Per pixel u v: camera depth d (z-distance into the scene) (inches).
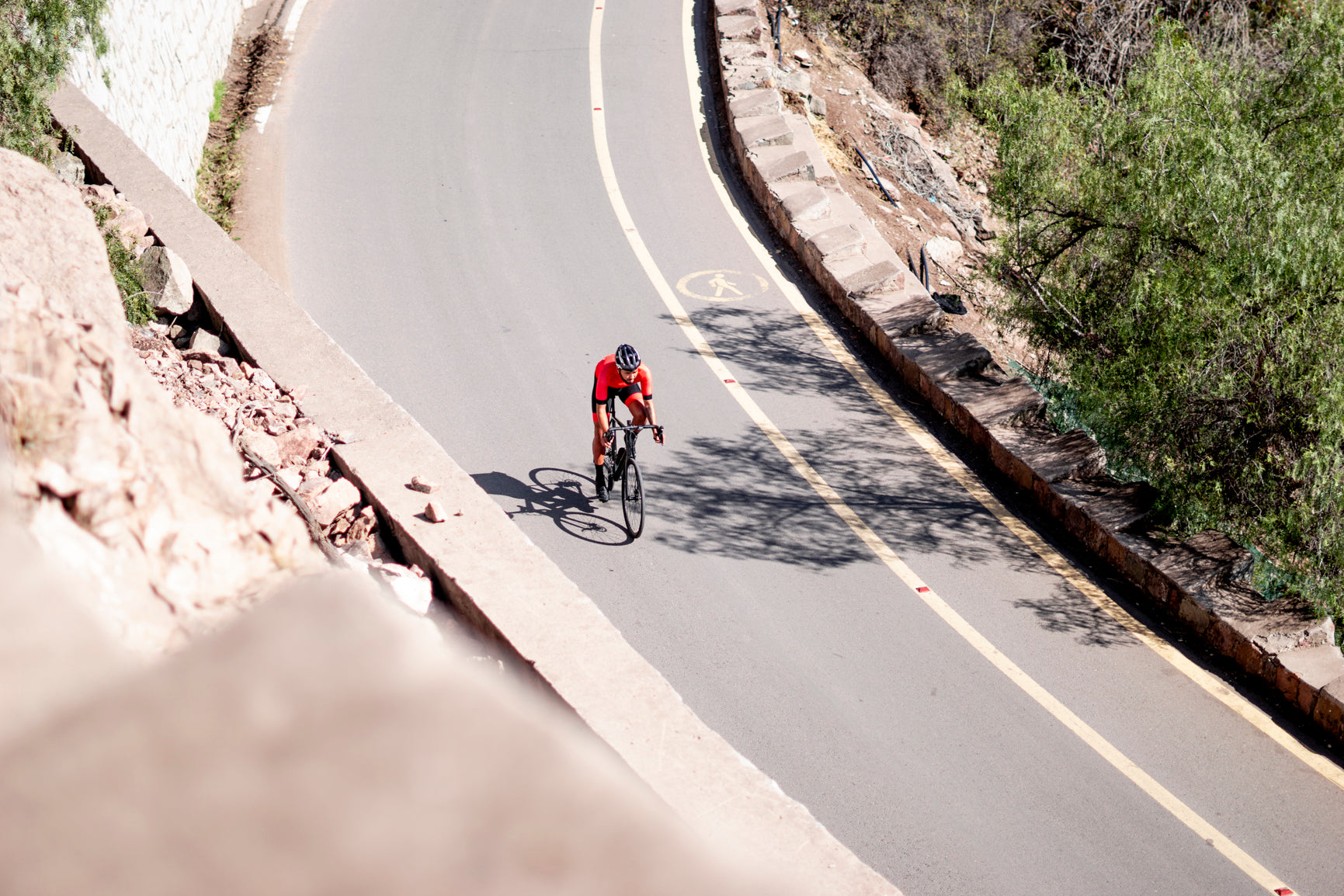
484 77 764.6
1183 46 466.0
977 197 829.8
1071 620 374.3
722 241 611.2
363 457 281.9
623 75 775.7
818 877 183.0
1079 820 301.0
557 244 596.4
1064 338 492.4
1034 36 927.7
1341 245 361.4
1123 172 450.3
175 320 347.3
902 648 356.2
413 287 549.6
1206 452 410.3
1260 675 350.6
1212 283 382.6
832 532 408.5
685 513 409.4
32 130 372.5
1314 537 368.8
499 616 229.5
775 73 794.8
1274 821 304.7
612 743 203.5
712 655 347.3
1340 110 394.9
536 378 485.7
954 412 473.4
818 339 536.4
